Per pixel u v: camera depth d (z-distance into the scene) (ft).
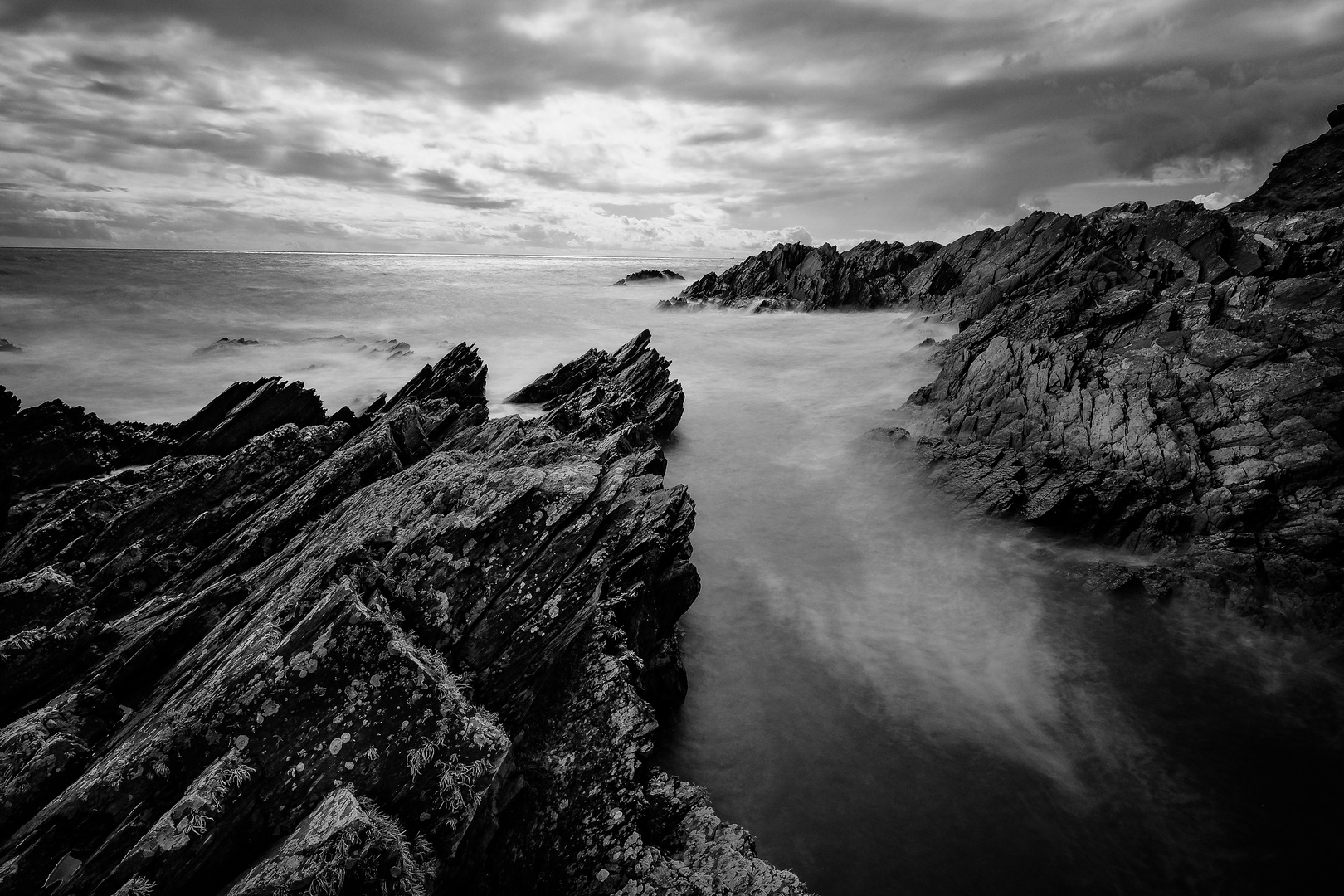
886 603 69.62
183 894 22.06
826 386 148.77
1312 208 158.20
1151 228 139.44
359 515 46.24
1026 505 79.15
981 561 74.95
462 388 98.68
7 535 62.85
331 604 26.81
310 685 25.39
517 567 34.14
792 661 60.75
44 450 75.72
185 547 56.39
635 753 34.73
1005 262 199.62
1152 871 42.93
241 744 24.38
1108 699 56.65
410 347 180.65
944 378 115.65
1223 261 119.55
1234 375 86.22
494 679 32.24
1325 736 52.90
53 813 23.50
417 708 25.91
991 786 48.42
